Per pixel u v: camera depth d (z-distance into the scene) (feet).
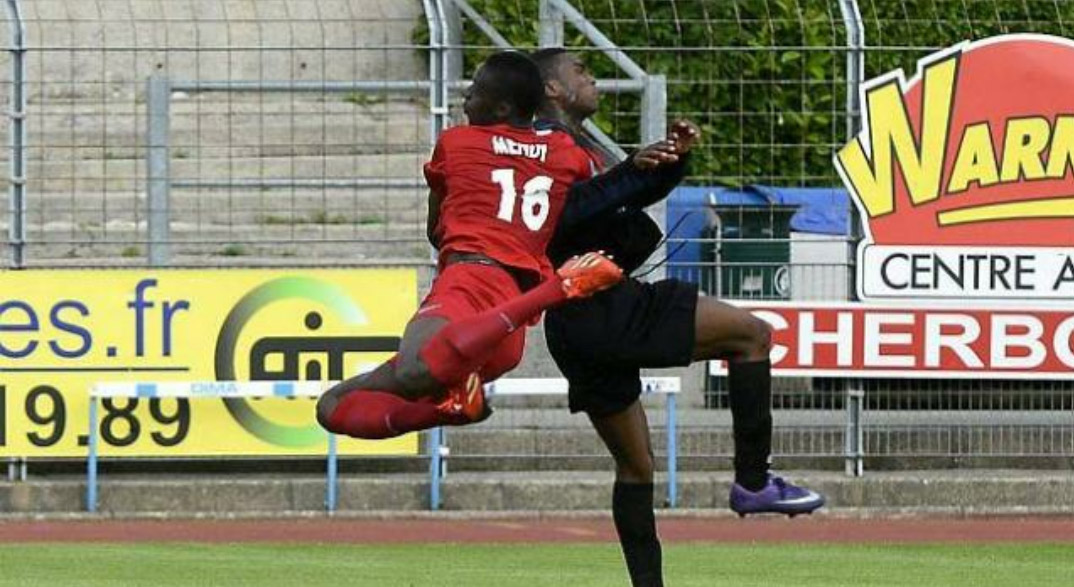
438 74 194.59
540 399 204.64
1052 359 196.65
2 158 220.84
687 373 200.13
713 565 154.81
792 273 198.59
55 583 140.67
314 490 189.98
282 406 191.11
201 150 217.56
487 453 197.77
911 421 198.90
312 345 191.11
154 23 216.74
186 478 193.47
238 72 229.66
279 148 220.64
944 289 196.34
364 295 191.11
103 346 190.80
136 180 208.54
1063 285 196.24
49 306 190.39
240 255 211.41
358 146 216.54
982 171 196.03
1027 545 170.71
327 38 228.43
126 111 223.92
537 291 96.78
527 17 217.15
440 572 148.77
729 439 197.67
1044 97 195.42
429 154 195.00
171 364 191.11
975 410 199.21
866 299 196.34
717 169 205.46
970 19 199.82
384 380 98.84
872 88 196.34
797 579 145.69
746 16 204.23
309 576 145.48
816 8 204.85
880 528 182.91
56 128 222.07
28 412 190.49
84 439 190.60
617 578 144.77
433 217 106.83
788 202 202.39
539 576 146.10
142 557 158.92
